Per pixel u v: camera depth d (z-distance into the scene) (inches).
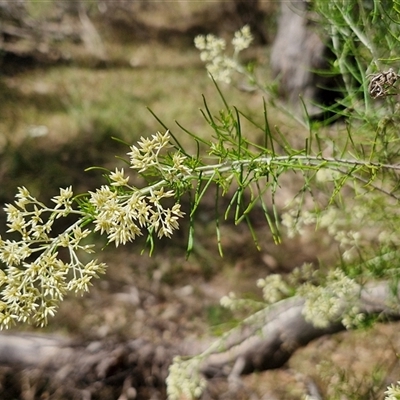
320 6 67.1
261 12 305.7
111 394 119.1
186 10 335.9
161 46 306.0
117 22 320.8
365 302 85.0
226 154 51.8
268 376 117.0
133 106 235.9
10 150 198.5
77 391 119.1
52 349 123.6
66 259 156.0
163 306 146.9
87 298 146.6
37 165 193.0
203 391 115.8
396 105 61.3
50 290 44.6
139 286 152.3
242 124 198.7
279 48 235.5
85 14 314.2
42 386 119.3
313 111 175.0
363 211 73.9
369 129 67.2
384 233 74.0
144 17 329.4
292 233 77.0
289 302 94.1
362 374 104.1
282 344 112.0
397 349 100.9
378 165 55.4
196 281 155.9
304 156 54.4
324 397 110.4
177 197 47.9
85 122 219.3
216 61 74.5
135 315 142.2
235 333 115.9
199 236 171.2
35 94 240.4
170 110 232.5
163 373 122.9
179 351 126.7
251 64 75.6
